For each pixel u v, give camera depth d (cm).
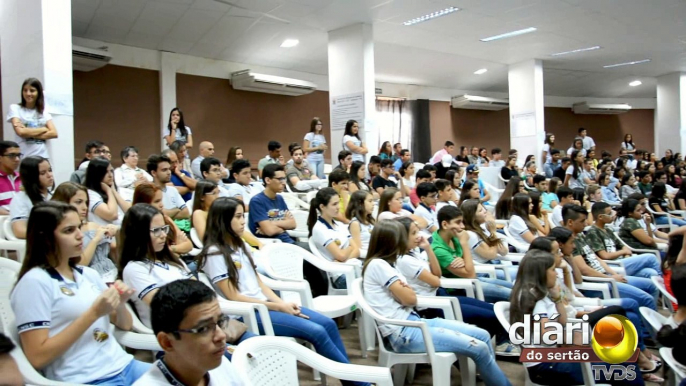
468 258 312
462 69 1063
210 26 709
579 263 362
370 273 245
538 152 984
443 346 227
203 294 116
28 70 427
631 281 370
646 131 1526
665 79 1188
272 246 316
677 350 181
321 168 693
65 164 416
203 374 120
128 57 786
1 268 205
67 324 159
